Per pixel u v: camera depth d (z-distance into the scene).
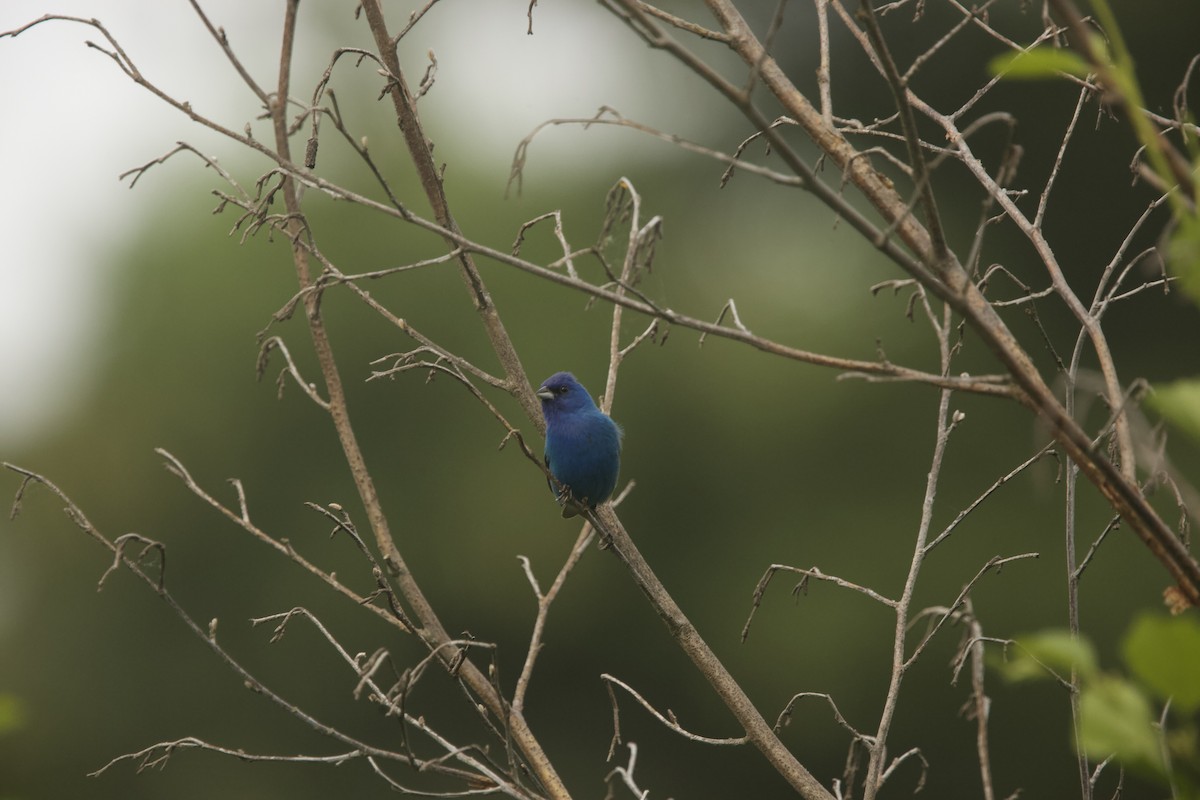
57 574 17.91
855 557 16.80
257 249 18.16
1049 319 16.55
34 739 17.30
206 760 17.00
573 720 17.84
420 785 15.91
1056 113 16.62
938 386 3.02
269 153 4.28
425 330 17.70
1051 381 16.42
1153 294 15.60
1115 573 15.12
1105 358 3.45
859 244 17.58
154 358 18.20
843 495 17.30
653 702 17.61
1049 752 14.48
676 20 4.00
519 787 4.10
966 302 2.88
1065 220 16.59
